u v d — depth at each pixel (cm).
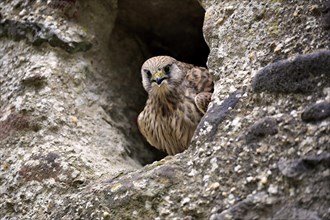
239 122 555
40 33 753
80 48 775
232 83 582
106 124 764
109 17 819
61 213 611
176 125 730
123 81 845
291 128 526
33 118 701
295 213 492
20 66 747
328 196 486
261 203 509
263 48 581
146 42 910
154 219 549
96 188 600
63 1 771
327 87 529
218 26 624
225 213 520
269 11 595
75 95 746
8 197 661
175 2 818
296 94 539
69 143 691
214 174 544
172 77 741
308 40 559
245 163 533
